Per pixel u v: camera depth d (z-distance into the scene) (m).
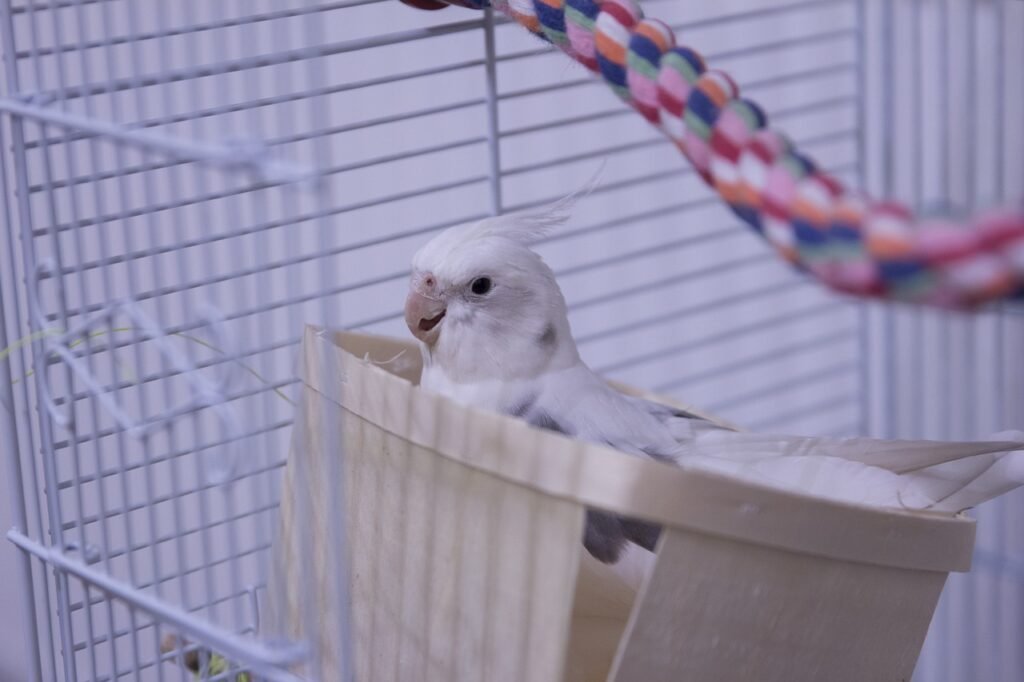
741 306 1.95
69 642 0.99
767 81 1.57
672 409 1.14
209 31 1.23
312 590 0.87
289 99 1.00
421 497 0.84
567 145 1.75
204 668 0.95
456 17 1.54
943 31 1.59
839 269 0.50
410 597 0.86
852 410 1.94
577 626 0.94
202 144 0.73
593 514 0.90
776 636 0.81
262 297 1.13
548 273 1.12
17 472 1.00
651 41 0.68
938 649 1.91
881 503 0.91
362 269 1.62
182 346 1.17
